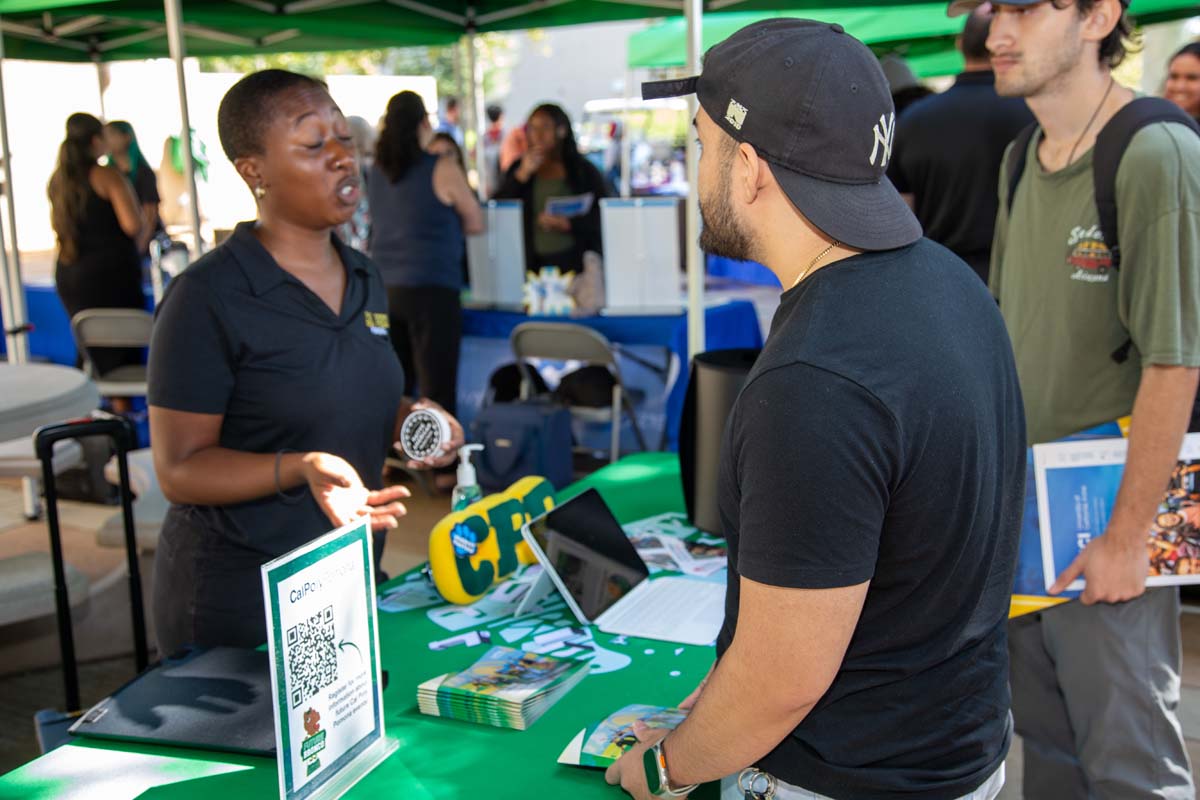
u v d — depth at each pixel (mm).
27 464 3332
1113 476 1649
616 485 2320
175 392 1563
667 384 4477
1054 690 1890
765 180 952
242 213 2588
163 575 1735
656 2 4637
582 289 4629
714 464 1936
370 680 1199
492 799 1130
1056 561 1663
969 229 2693
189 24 5512
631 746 1182
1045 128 1715
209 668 1404
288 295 1630
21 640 3078
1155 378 1543
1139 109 1567
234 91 1599
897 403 856
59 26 5723
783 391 861
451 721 1307
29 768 1193
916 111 2760
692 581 1743
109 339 4562
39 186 13242
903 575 929
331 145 1599
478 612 1654
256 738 1222
